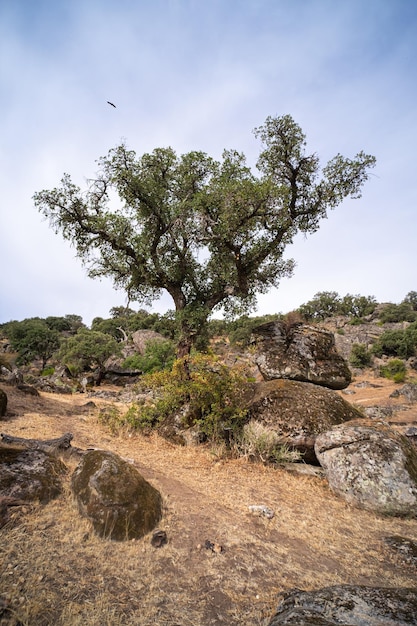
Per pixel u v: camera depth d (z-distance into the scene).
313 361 10.78
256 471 7.53
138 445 8.62
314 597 3.19
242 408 9.40
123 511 4.16
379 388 34.28
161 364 33.25
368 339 59.66
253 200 10.24
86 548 3.67
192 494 5.70
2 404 8.98
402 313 75.88
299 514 5.63
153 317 64.00
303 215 12.59
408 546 4.70
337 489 6.62
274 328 11.75
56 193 10.73
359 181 11.52
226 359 41.03
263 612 3.20
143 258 11.35
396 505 5.93
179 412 10.10
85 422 10.59
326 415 8.84
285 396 9.37
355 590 3.32
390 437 6.98
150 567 3.60
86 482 4.46
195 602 3.24
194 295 12.52
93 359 35.50
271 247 11.95
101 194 11.48
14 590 2.86
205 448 8.80
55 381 29.55
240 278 12.00
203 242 11.75
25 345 45.47
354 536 5.09
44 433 7.95
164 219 11.58
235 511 5.36
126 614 2.92
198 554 4.03
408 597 3.16
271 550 4.37
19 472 4.57
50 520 3.96
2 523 3.70
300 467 7.91
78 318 93.88
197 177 12.20
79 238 11.61
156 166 11.95
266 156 12.33
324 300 87.88
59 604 2.85
